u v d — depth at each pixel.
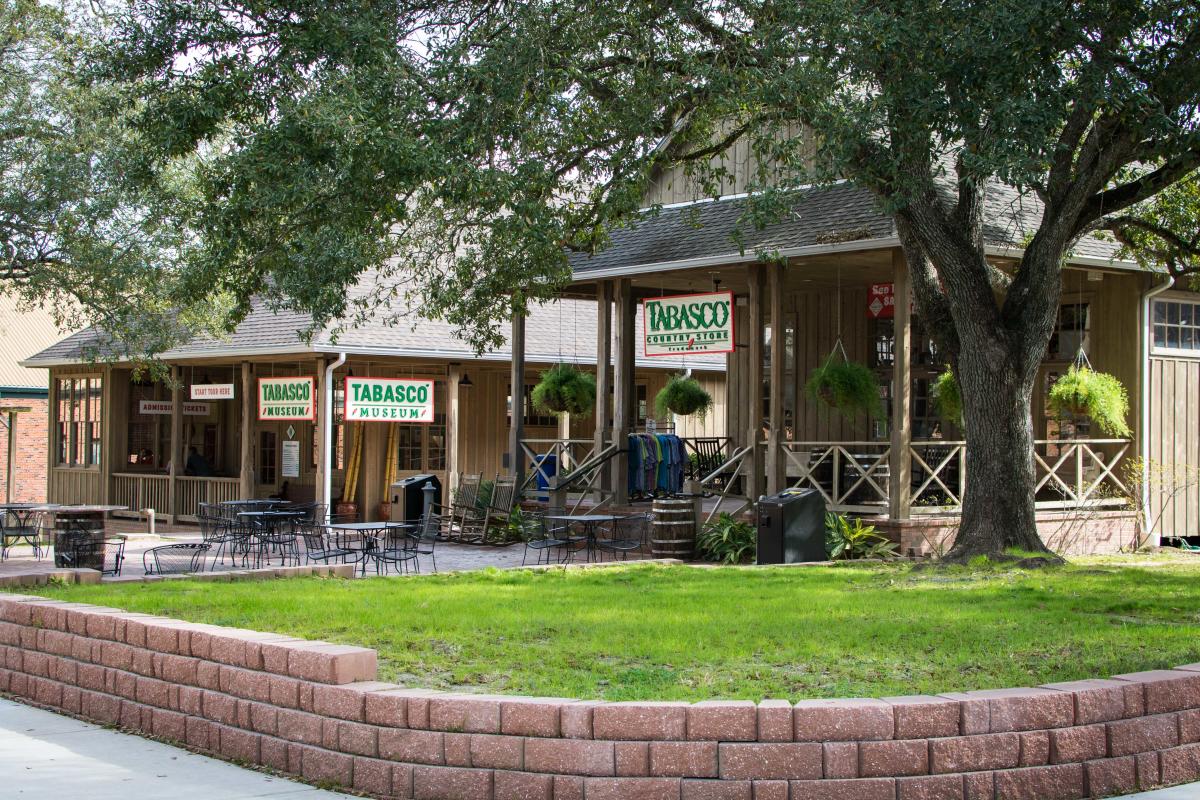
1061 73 12.41
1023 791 6.02
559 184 15.23
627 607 10.22
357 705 6.39
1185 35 12.32
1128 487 17.91
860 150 12.92
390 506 23.69
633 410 24.73
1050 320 13.39
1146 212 16.14
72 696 8.53
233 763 7.05
